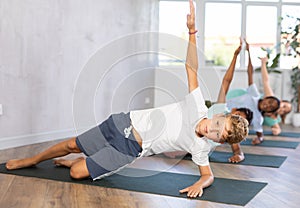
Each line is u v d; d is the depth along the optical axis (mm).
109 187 2717
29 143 4688
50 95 5000
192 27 2836
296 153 4227
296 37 7145
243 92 4828
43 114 4906
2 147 4312
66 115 5277
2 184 2740
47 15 4883
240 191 2688
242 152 3930
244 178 3068
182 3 7793
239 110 3938
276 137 5398
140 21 6832
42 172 3072
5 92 4344
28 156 3871
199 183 2682
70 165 3203
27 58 4621
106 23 5957
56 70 5074
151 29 7176
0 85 4281
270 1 7742
